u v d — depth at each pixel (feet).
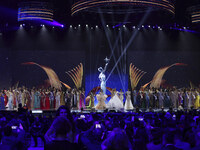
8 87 91.71
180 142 15.84
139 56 97.55
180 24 93.20
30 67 93.04
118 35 97.35
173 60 98.68
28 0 80.89
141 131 20.18
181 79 98.53
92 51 96.43
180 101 89.66
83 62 95.40
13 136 17.61
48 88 92.89
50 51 94.27
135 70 97.14
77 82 94.68
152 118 34.06
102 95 81.15
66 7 88.94
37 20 79.92
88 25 96.02
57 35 94.94
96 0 60.34
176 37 98.94
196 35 99.76
